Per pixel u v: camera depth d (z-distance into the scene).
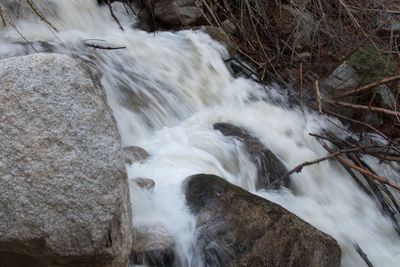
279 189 4.74
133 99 5.00
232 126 5.14
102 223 2.80
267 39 7.02
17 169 2.82
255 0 7.04
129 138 4.59
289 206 4.61
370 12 7.51
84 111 3.09
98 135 3.05
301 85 6.14
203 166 4.36
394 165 5.76
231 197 3.74
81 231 2.76
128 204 3.09
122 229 2.94
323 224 4.59
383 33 7.39
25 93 3.04
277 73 6.45
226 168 4.56
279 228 3.70
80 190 2.85
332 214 4.81
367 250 4.62
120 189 2.96
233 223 3.62
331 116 6.07
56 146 2.94
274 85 6.32
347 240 4.57
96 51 5.42
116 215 2.88
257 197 3.81
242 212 3.68
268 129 5.46
